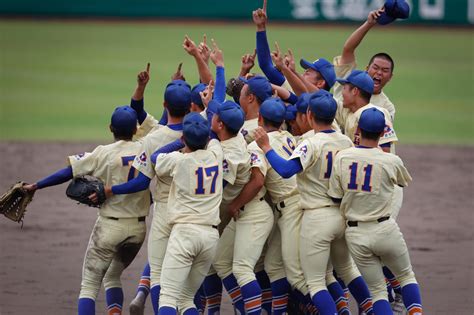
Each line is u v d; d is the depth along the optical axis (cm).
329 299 2492
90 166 2588
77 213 4447
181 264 2395
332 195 2503
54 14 12862
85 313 2534
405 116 7519
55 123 6888
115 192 2522
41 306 2938
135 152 2608
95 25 12431
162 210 2550
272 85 2898
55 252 3678
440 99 8312
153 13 12938
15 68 9294
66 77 8881
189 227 2408
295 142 2669
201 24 12731
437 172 5588
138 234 2616
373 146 2494
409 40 11944
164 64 9588
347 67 3180
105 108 7494
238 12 12950
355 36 3131
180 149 2536
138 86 2791
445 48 11406
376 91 3053
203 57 3012
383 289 2527
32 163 5447
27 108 7456
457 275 3416
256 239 2547
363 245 2469
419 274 3428
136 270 3472
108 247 2581
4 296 3045
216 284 2730
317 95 2547
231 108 2500
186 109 2586
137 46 10794
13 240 3872
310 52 10131
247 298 2517
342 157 2472
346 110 2798
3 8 12769
